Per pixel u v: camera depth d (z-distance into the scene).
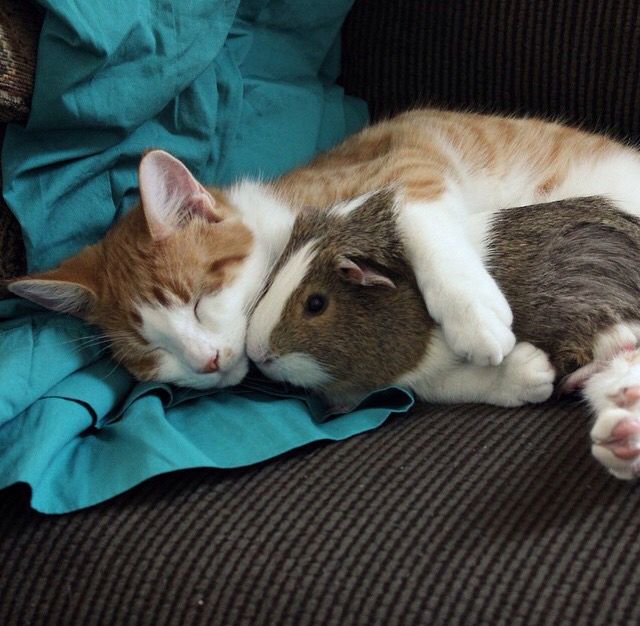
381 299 0.68
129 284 0.72
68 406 0.66
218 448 0.64
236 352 0.70
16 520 0.61
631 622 0.54
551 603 0.55
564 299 0.66
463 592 0.56
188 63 0.74
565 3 0.83
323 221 0.71
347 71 0.91
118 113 0.72
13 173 0.71
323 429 0.66
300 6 0.85
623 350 0.65
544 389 0.65
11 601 0.60
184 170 0.72
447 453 0.62
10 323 0.72
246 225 0.75
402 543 0.58
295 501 0.60
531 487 0.59
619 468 0.59
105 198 0.75
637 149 0.82
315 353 0.68
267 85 0.84
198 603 0.57
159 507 0.61
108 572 0.59
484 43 0.86
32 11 0.71
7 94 0.68
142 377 0.71
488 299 0.66
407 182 0.74
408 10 0.88
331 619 0.56
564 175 0.81
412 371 0.68
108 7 0.70
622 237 0.68
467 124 0.83
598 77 0.83
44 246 0.73
